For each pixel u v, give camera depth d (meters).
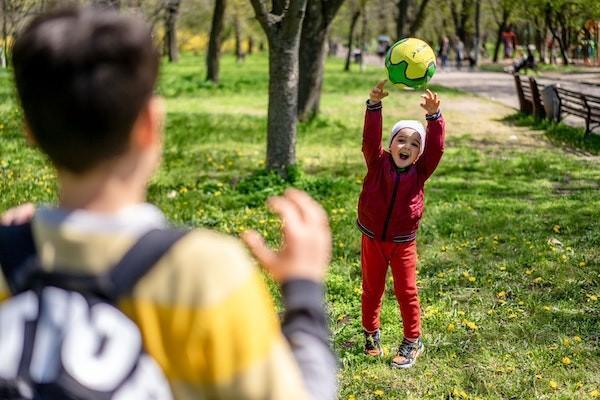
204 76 34.03
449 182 11.20
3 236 1.34
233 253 1.30
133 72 1.29
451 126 17.70
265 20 10.33
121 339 1.26
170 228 1.33
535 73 37.38
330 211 9.15
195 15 46.78
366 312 5.21
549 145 15.00
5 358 1.28
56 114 1.27
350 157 13.49
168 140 14.59
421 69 5.96
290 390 1.26
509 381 4.96
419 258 7.48
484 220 8.80
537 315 6.01
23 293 1.30
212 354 1.24
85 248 1.29
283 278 1.43
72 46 1.26
